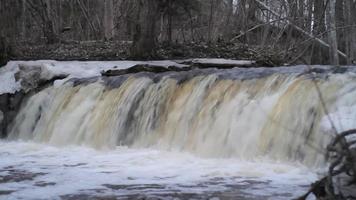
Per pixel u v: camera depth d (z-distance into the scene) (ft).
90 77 52.01
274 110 34.06
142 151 38.58
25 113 53.67
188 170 30.17
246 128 34.76
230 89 38.63
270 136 32.73
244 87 38.01
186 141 38.63
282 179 26.73
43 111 51.83
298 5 84.17
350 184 18.57
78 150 40.93
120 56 68.95
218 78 40.73
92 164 33.37
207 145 36.60
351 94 30.76
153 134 41.60
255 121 34.50
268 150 32.42
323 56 72.28
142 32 64.59
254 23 95.55
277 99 34.71
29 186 26.48
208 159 34.04
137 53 65.05
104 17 116.16
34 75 55.72
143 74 47.24
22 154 39.01
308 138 29.76
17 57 68.54
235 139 35.04
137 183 26.84
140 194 24.20
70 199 23.50
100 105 46.93
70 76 54.19
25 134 52.42
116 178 28.27
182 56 68.64
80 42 85.92
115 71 53.11
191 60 57.82
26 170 31.30
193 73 43.45
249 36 95.14
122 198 23.50
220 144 35.83
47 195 24.36
